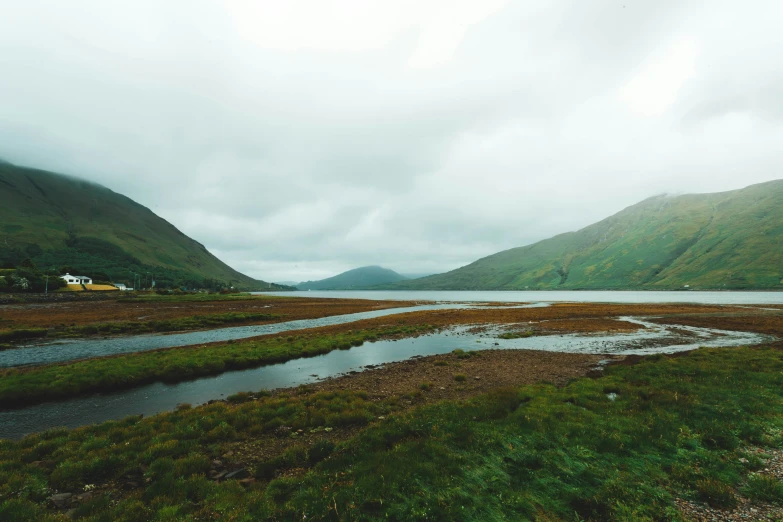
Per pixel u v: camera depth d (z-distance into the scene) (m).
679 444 12.07
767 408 15.00
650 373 22.17
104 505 9.52
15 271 124.69
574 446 11.85
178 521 8.59
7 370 26.33
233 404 19.38
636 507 8.70
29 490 10.23
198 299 117.19
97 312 73.19
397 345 38.81
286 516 8.66
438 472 10.34
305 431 15.07
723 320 59.53
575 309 89.50
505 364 27.98
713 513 8.49
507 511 8.70
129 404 19.88
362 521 8.33
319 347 35.09
